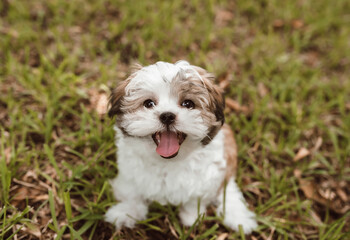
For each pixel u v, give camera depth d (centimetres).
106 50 77
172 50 79
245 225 55
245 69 78
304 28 90
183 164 50
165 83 47
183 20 88
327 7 97
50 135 61
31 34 75
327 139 69
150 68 49
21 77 68
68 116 65
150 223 56
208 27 82
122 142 51
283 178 59
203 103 49
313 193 61
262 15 92
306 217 58
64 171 59
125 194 55
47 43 76
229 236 55
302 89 74
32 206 54
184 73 48
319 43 87
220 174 53
